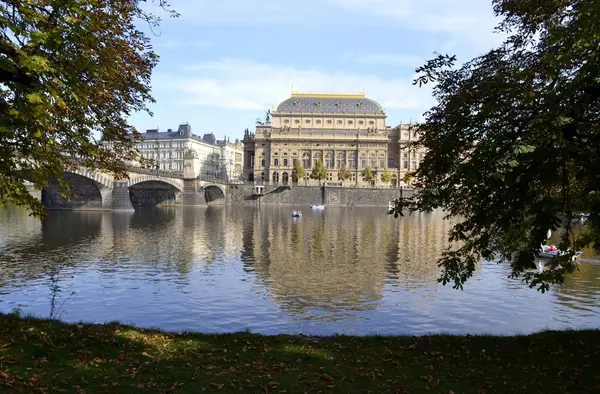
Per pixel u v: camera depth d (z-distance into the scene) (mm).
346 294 32062
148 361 12883
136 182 114938
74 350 13336
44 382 10961
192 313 27266
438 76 15945
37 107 11344
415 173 16359
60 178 17562
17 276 35562
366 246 56938
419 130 16141
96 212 104312
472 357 14594
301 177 198000
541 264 41188
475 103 14500
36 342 13586
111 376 11633
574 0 14617
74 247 50719
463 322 26078
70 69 13531
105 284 33719
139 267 40344
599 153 12938
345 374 12711
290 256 48094
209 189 172000
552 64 13195
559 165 12195
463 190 14969
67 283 33812
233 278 36625
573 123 12766
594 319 26578
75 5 12547
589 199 15797
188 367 12648
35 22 12516
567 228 16812
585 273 37875
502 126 13641
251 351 14367
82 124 17000
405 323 25828
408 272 40000
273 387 11539
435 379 12695
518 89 13758
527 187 13211
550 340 15992
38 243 53062
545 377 13016
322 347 15148
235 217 105875
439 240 63656
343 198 181125
